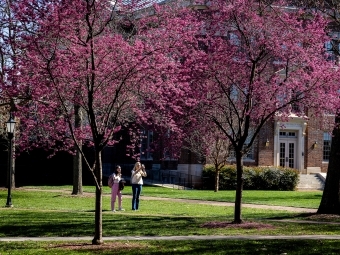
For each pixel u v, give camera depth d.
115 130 13.76
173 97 15.51
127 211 22.12
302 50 16.38
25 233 15.30
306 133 44.09
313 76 16.20
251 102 17.38
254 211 23.09
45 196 28.97
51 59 11.98
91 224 17.33
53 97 13.66
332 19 21.06
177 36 13.02
